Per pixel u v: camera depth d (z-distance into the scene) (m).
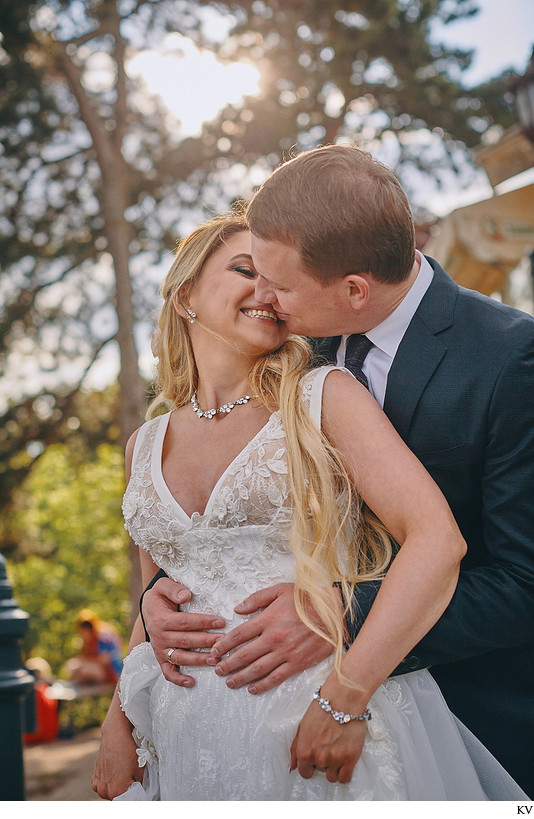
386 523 1.67
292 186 1.68
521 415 1.73
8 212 10.19
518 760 1.80
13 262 10.16
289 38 9.80
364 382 1.86
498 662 1.83
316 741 1.56
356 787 1.59
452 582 1.60
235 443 1.86
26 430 10.96
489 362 1.78
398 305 1.86
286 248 1.69
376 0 9.36
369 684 1.54
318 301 1.76
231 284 1.90
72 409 11.05
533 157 4.68
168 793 1.78
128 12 9.54
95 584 20.95
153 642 1.82
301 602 1.67
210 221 2.05
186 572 1.85
